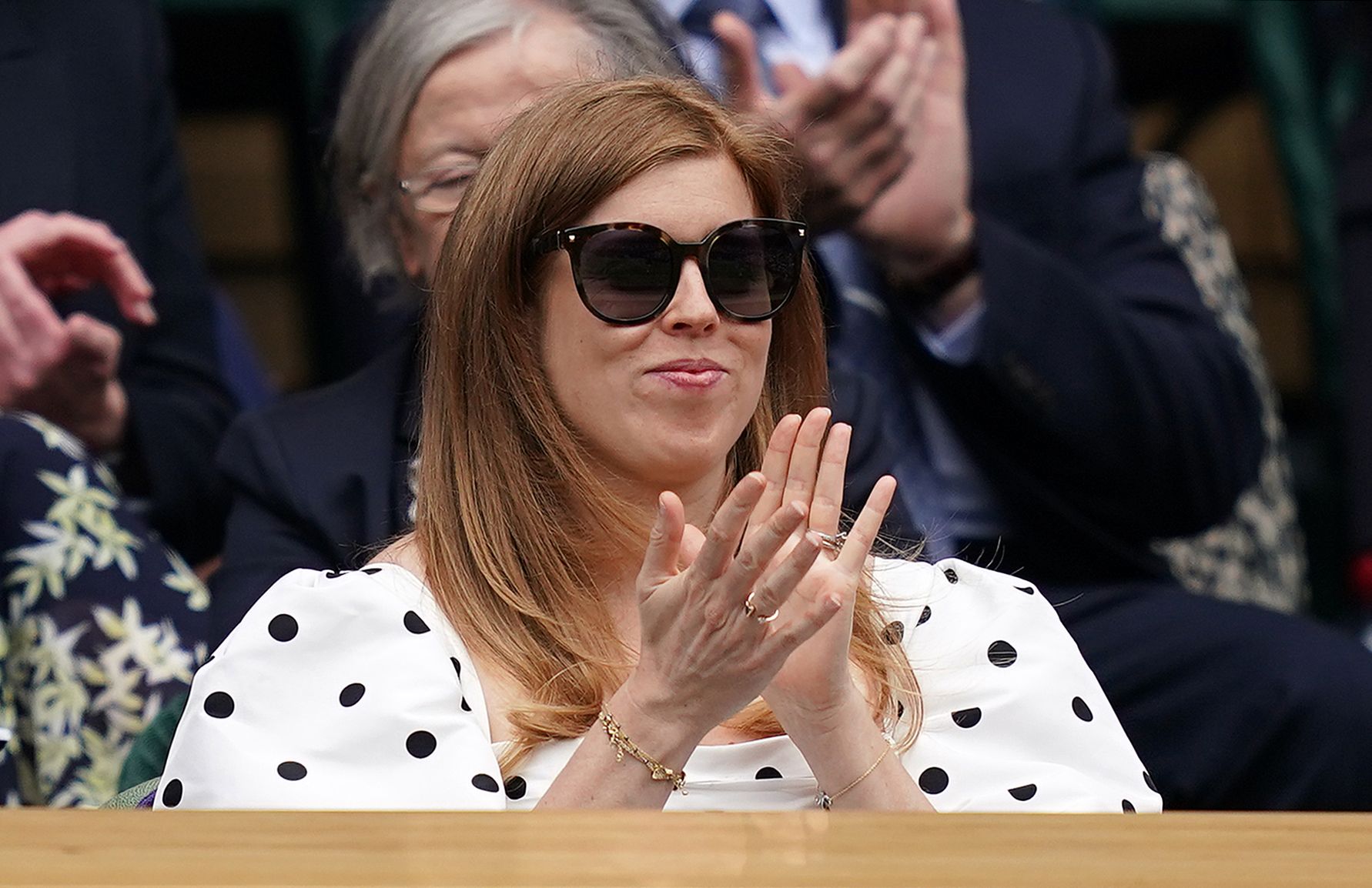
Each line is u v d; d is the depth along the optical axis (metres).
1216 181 23.41
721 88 11.59
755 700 7.50
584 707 7.52
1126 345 12.78
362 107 11.36
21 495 10.44
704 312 7.53
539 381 7.83
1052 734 8.02
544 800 6.86
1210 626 11.99
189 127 20.92
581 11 11.28
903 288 12.88
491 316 7.86
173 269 14.06
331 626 7.55
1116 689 11.88
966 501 12.77
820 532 7.08
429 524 7.99
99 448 12.72
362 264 11.84
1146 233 14.17
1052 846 4.90
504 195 7.80
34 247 12.34
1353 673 11.73
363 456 10.66
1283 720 11.55
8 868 4.62
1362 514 17.94
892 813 5.16
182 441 13.30
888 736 7.88
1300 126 21.83
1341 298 18.73
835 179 12.34
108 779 10.09
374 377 11.10
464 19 11.09
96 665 10.21
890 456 11.51
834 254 13.08
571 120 7.75
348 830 4.91
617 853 4.75
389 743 7.31
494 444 7.93
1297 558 15.68
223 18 19.92
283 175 21.11
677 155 7.64
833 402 9.16
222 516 13.55
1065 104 14.11
